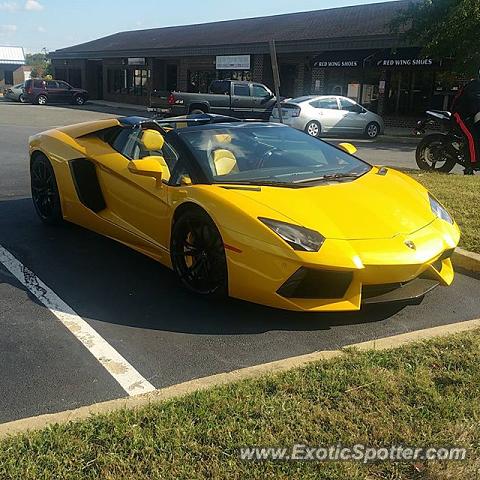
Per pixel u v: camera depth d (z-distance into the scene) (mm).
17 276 4633
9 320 3797
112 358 3305
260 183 4137
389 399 2689
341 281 3518
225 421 2498
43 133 6109
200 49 32094
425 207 4211
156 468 2211
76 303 4102
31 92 35750
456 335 3398
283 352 3406
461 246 5074
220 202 3848
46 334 3602
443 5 19172
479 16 18141
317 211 3771
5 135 15492
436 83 22922
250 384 2809
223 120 5504
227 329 3699
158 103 22500
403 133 21859
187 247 4184
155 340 3535
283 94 29000
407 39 20812
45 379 3062
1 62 63000
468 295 4363
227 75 32281
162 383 3041
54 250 5324
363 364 3018
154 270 4809
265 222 3633
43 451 2301
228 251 3764
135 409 2604
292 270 3490
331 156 4910
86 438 2379
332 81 26391
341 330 3703
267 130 5086
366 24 26938
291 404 2631
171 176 4430
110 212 5137
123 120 5336
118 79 41562
